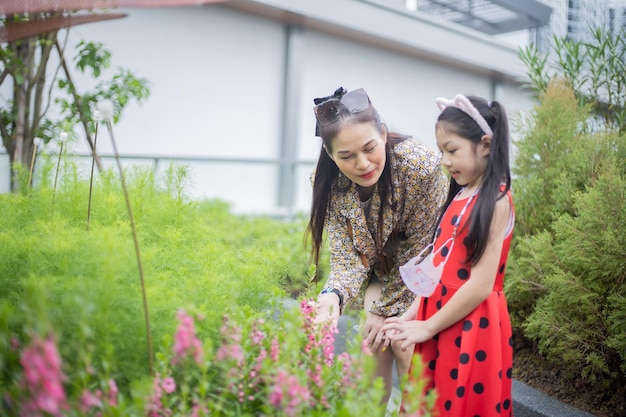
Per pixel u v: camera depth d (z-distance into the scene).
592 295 2.72
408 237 2.36
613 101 3.71
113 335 1.47
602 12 4.33
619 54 3.57
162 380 1.42
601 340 2.77
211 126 8.74
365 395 1.42
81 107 4.36
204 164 7.29
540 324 2.93
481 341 1.93
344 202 2.31
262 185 8.05
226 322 1.69
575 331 2.81
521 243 3.31
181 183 2.95
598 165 3.15
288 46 9.41
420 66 11.34
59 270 1.79
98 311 1.45
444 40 10.86
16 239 2.10
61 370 1.39
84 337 1.33
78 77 7.16
